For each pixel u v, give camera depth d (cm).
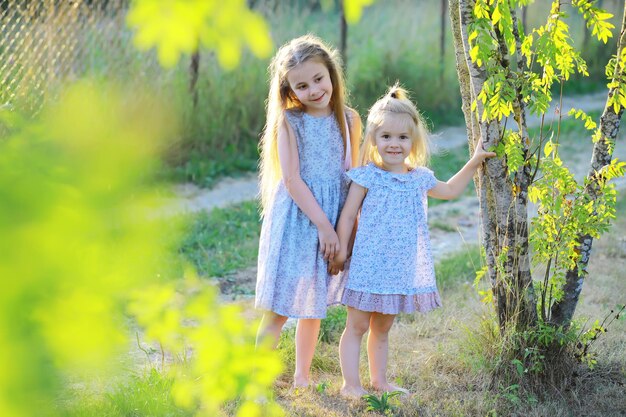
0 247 63
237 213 693
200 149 838
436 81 1119
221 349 128
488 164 326
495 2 310
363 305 319
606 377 351
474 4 306
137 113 74
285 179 325
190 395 155
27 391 65
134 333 407
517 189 328
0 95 564
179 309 136
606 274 506
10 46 627
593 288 477
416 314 437
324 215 321
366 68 1053
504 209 329
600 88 1320
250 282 530
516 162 308
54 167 67
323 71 325
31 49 686
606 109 330
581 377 346
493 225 340
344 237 326
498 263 332
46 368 67
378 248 321
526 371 330
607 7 1430
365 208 325
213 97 858
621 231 598
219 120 856
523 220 331
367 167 327
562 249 334
